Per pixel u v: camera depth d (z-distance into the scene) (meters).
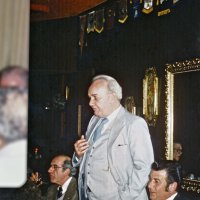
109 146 3.67
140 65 6.14
